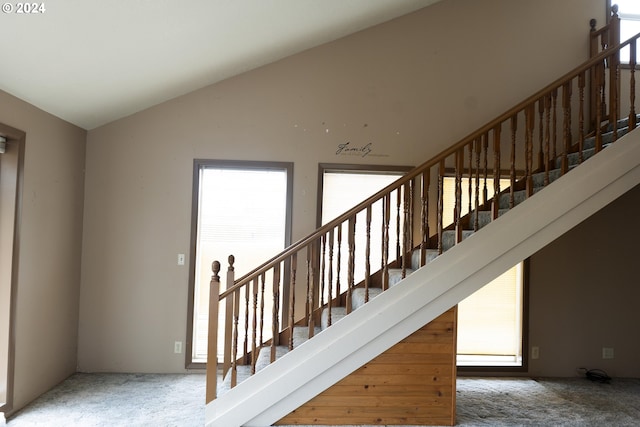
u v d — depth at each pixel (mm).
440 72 4535
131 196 4398
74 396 3689
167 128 4430
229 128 4457
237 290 3141
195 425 3158
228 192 4500
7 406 3229
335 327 3123
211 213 4488
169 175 4422
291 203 4449
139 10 2898
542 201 3217
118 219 4387
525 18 4582
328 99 4496
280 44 4160
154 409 3441
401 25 4539
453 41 4551
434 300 3178
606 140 3588
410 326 3170
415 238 4434
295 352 3109
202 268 4473
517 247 3217
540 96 3277
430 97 4523
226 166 4445
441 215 3232
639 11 4633
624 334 4488
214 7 3182
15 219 3283
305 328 3992
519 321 4527
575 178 3238
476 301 4535
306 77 4496
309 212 4449
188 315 4387
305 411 3137
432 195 4441
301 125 4480
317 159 4473
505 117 3256
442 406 3186
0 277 3250
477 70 4543
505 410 3527
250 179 4516
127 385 3979
